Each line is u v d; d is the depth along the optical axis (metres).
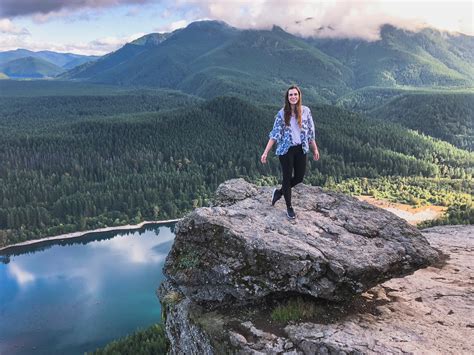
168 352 15.34
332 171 191.12
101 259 111.75
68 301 82.44
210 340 12.00
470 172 199.75
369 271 11.67
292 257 11.67
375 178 187.38
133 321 72.62
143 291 86.62
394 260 12.13
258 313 12.29
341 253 12.02
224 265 12.20
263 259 11.96
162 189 174.38
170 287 15.46
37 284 93.19
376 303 13.02
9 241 130.88
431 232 23.86
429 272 16.55
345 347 10.60
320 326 11.50
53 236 137.50
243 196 16.06
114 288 88.75
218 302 12.79
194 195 173.38
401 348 10.60
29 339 67.50
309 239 12.54
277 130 13.20
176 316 13.94
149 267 102.81
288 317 11.84
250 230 12.74
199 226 12.84
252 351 11.10
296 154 13.48
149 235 137.38
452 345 11.02
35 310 78.50
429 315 12.62
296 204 14.74
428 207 142.25
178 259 13.05
